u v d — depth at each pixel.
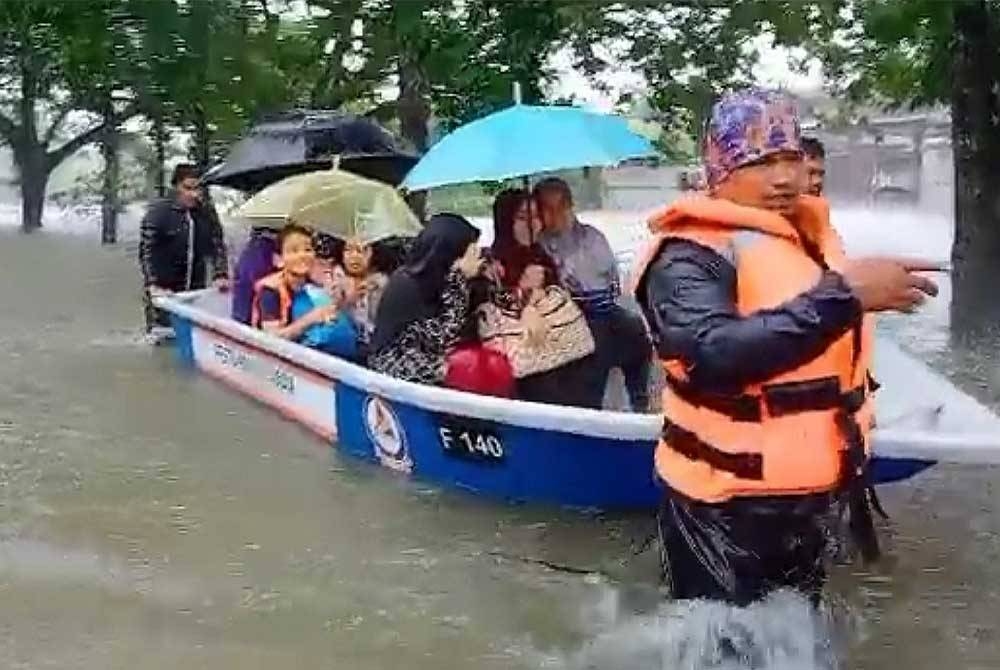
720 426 3.68
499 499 6.23
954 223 11.14
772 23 12.05
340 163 10.39
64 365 10.22
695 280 3.59
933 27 10.76
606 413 5.59
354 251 8.28
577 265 6.71
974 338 10.54
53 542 5.82
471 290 6.68
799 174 3.70
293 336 8.10
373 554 5.61
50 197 27.36
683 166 11.66
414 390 6.22
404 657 4.59
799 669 3.88
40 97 23.09
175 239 11.24
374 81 14.59
